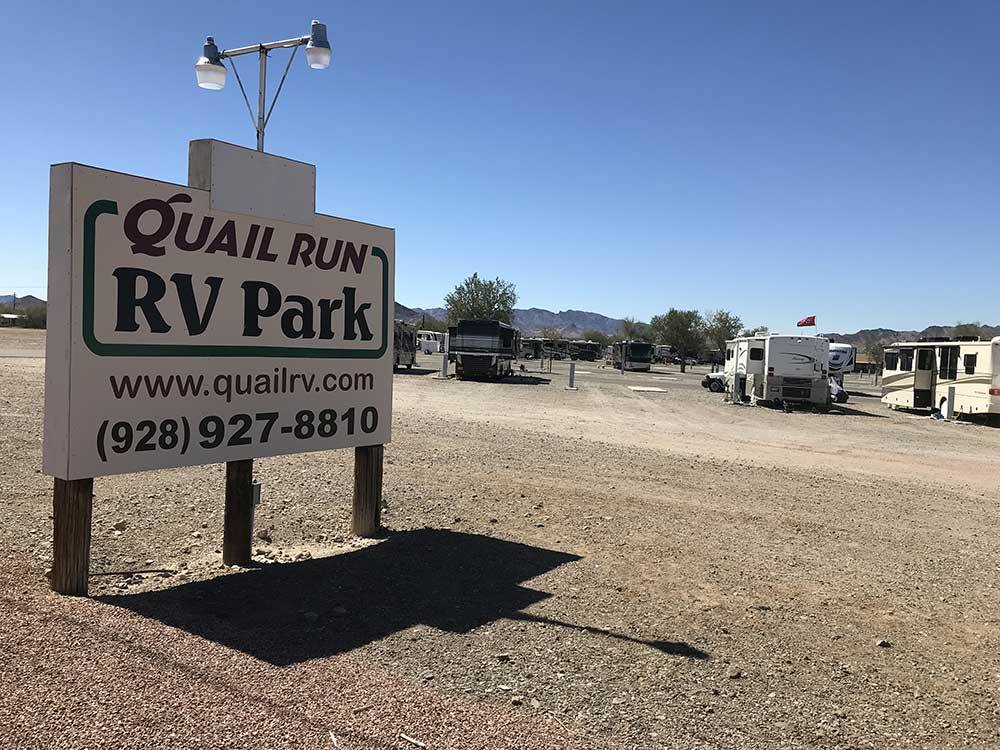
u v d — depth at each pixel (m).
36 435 12.06
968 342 24.77
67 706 3.39
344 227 6.69
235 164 5.77
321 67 7.77
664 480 10.73
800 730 3.65
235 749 3.12
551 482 10.16
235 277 5.82
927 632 5.16
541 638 4.67
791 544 7.43
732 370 30.39
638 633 4.85
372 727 3.38
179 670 3.84
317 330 6.49
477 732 3.40
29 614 4.50
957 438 19.17
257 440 6.05
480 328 36.94
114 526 6.99
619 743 3.40
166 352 5.37
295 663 4.04
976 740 3.64
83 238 4.87
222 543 6.57
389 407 7.21
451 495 9.03
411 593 5.43
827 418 23.94
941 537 8.05
